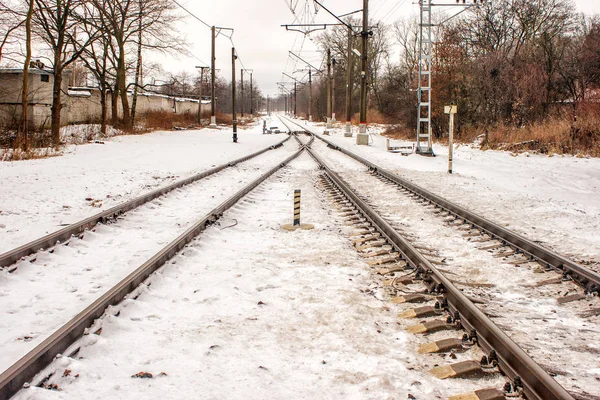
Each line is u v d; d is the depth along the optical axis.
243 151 27.39
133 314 4.88
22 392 3.29
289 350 4.27
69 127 36.47
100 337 4.20
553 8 44.47
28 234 8.27
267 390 3.61
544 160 21.38
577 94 29.94
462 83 33.84
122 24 34.38
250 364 4.00
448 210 10.64
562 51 33.44
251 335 4.55
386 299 5.52
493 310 5.25
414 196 12.78
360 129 34.00
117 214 9.45
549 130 25.42
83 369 3.70
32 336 4.43
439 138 35.12
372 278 6.27
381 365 4.00
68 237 7.68
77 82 60.22
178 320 4.86
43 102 33.34
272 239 8.33
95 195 12.20
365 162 20.69
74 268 6.48
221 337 4.49
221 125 64.00
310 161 22.28
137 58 40.00
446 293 5.41
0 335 4.44
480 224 9.11
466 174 18.25
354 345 4.37
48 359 3.70
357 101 85.88
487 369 3.91
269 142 36.50
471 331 4.40
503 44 45.81
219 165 18.55
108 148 26.11
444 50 33.81
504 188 14.79
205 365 3.96
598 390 3.64
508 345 3.88
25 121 21.97
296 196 9.26
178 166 18.92
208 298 5.44
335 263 6.93
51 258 6.76
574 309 5.32
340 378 3.80
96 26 27.20
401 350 4.30
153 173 16.64
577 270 6.07
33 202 11.04
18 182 13.65
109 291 4.94
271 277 6.27
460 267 6.88
